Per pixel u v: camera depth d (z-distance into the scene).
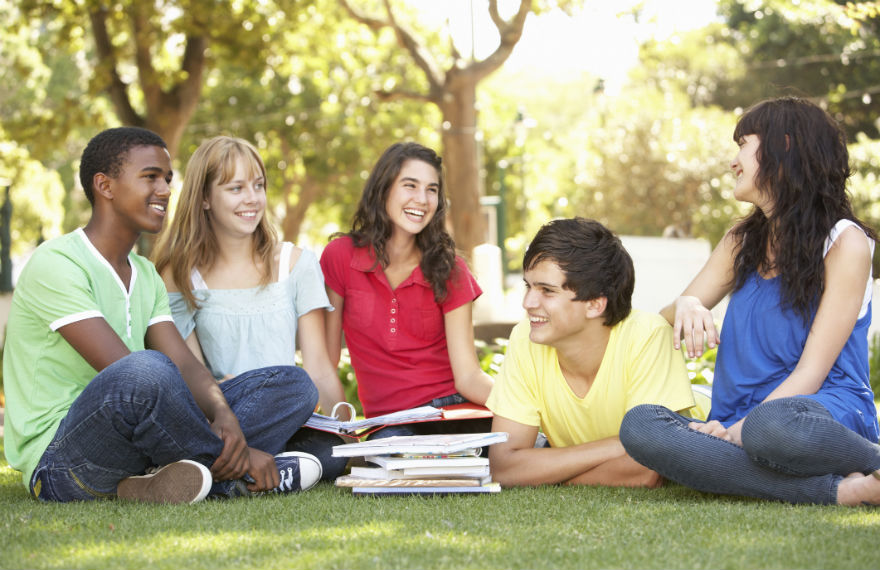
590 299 3.04
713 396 3.17
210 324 3.60
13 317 3.05
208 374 3.15
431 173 3.83
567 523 2.43
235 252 3.66
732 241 3.22
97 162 3.10
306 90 22.69
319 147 23.00
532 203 28.94
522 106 21.36
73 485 2.85
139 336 3.18
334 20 17.14
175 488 2.79
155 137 3.18
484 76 14.38
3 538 2.31
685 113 20.61
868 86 20.48
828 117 3.01
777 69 21.98
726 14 23.75
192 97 14.66
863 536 2.23
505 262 20.19
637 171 19.55
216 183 3.56
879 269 7.91
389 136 22.59
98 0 13.81
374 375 3.86
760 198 3.05
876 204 12.68
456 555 2.10
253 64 15.00
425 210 3.80
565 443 3.33
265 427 3.15
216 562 2.05
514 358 3.30
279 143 23.98
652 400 3.08
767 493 2.71
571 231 3.05
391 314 3.83
